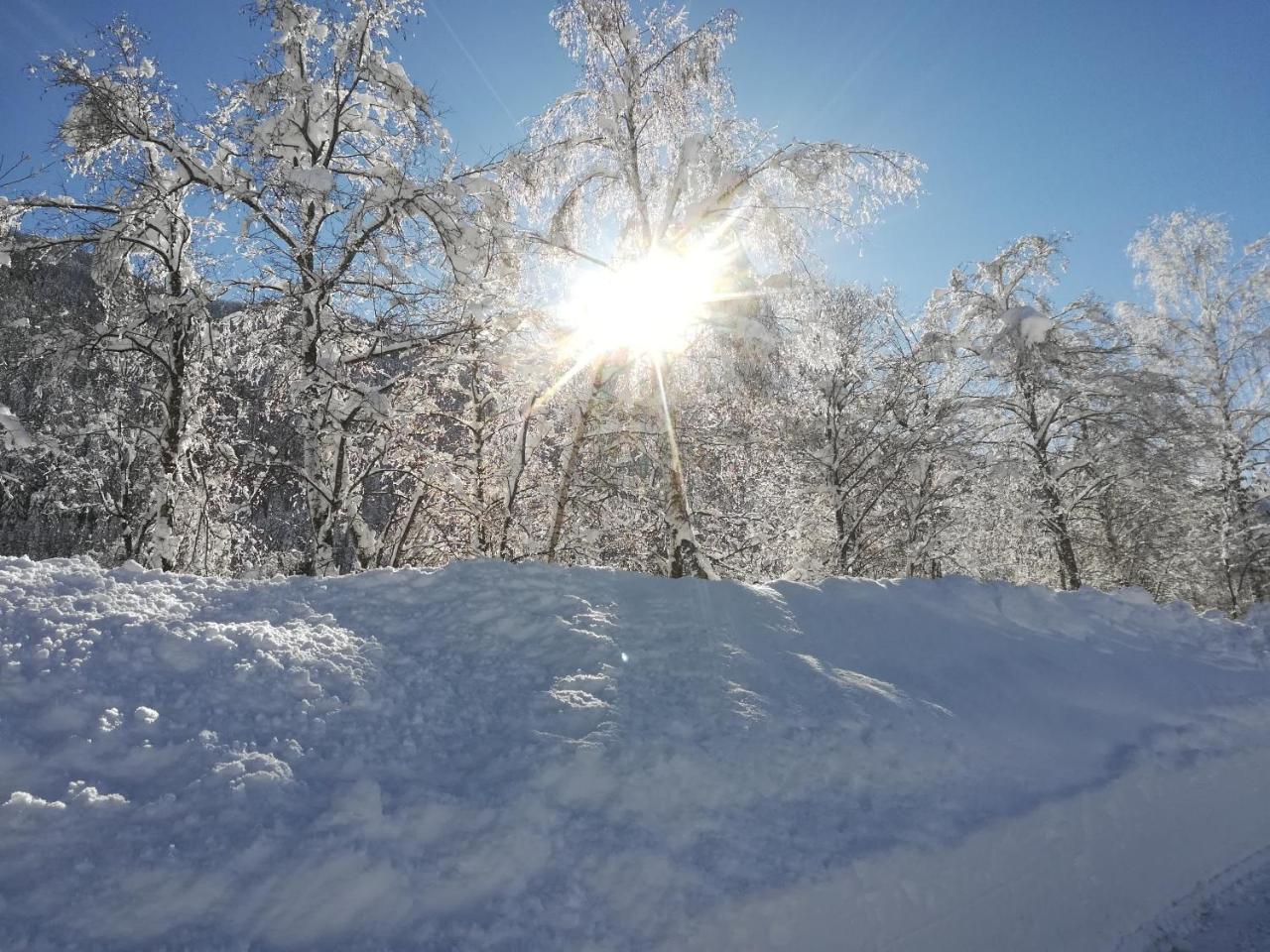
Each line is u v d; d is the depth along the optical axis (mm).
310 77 10578
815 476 18062
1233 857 5340
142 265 11508
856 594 6984
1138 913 4543
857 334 18234
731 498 15844
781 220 10516
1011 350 17266
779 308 10219
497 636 4961
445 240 10266
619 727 3943
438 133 11039
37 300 10891
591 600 5707
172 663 3809
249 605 4758
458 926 2684
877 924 3326
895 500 19047
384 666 4293
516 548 12891
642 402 11125
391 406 10117
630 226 11234
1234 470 20719
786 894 3104
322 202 9891
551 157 10961
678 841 3307
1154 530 21656
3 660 3475
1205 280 21484
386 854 2846
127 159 10586
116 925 2410
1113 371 18219
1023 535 19156
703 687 4605
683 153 10195
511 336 11062
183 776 3051
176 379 10984
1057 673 6254
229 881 2609
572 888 2939
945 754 4496
